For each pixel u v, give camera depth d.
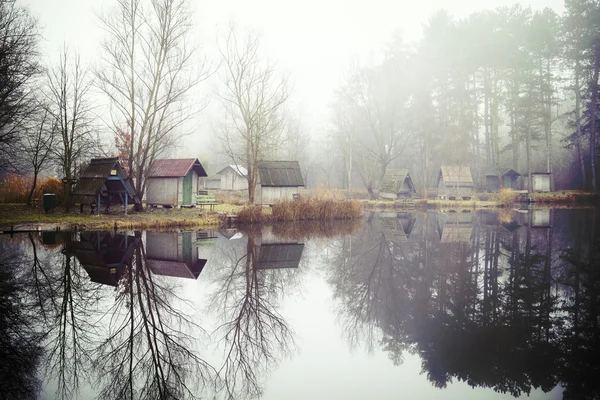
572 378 7.47
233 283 14.02
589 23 50.38
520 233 25.14
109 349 8.61
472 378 7.55
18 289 12.45
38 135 30.11
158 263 16.42
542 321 10.29
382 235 25.30
